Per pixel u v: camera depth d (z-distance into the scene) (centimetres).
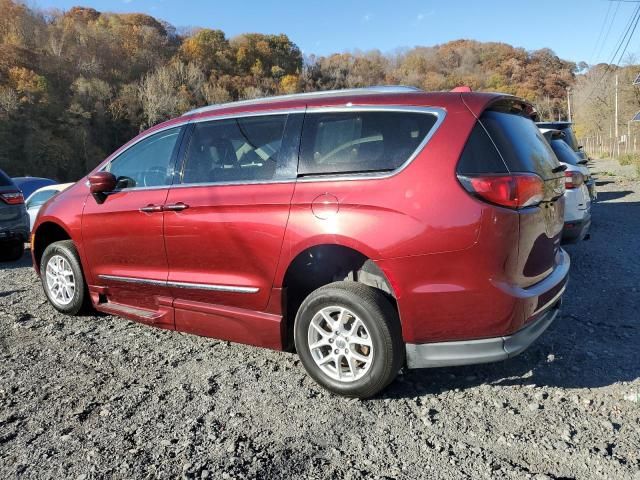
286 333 345
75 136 6644
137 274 409
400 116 313
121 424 295
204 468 253
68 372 364
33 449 272
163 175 402
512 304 288
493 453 259
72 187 484
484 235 282
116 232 417
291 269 332
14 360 386
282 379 347
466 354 295
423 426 286
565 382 331
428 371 352
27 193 1252
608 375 338
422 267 290
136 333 438
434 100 311
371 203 301
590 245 761
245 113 369
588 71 7712
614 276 581
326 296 312
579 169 621
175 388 337
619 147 4231
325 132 332
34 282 634
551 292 324
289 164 337
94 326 457
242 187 351
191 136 393
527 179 298
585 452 256
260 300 345
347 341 313
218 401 319
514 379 337
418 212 290
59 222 461
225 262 356
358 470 249
